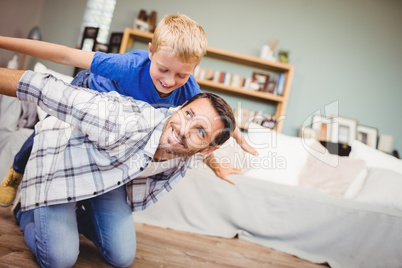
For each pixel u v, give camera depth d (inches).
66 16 159.3
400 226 82.4
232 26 164.6
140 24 153.4
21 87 37.2
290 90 165.2
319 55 167.5
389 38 169.2
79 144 41.3
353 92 167.2
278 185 88.6
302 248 84.7
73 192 40.1
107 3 161.8
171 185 48.0
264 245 85.4
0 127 83.3
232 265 62.9
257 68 163.3
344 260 82.4
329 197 86.8
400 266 81.1
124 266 48.6
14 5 135.2
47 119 44.5
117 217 47.9
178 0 163.2
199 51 46.1
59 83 38.7
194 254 64.3
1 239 47.9
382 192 95.7
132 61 51.4
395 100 167.8
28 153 53.0
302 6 167.9
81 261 47.3
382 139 164.6
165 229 81.0
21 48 44.8
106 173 41.1
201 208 85.6
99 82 55.3
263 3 166.6
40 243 40.8
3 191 57.8
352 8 169.2
